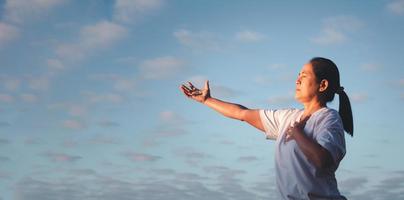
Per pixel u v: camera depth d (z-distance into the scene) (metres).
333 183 3.82
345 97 4.10
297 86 4.10
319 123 3.82
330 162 3.66
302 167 3.77
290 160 3.82
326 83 3.98
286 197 3.85
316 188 3.76
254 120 4.46
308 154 3.66
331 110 3.89
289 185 3.82
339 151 3.69
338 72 4.06
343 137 3.79
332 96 4.04
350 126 4.10
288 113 4.20
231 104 4.76
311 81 4.00
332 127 3.75
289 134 3.90
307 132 3.83
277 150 3.95
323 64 4.00
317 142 3.72
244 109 4.63
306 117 3.96
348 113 4.11
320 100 4.02
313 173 3.75
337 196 3.79
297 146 3.79
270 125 4.30
